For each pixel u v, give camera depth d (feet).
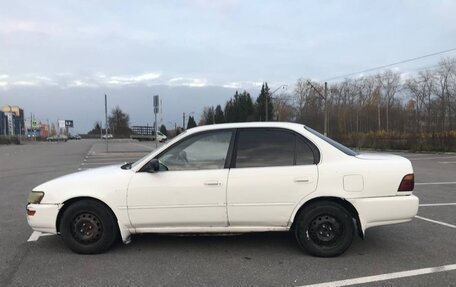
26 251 18.40
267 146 17.60
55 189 17.76
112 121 412.98
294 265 16.25
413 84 232.73
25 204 30.55
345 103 264.52
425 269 15.72
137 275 15.33
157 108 79.66
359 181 17.01
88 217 17.69
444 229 21.75
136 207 17.37
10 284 14.55
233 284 14.42
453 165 65.51
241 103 353.72
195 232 17.51
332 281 14.61
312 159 17.35
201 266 16.22
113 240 17.78
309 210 17.07
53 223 17.65
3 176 50.96
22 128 426.92
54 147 156.66
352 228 17.11
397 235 20.54
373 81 263.90
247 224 17.30
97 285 14.43
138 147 139.23
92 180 17.71
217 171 17.29
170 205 17.25
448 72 196.54
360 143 149.59
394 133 136.87
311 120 262.06
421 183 41.16
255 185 17.03
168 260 16.94
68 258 17.34
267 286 14.23
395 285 14.23
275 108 291.17
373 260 16.78
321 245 17.12
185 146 17.75
